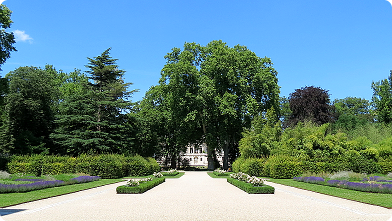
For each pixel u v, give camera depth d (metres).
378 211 10.16
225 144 43.75
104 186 19.16
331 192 15.44
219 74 40.56
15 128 40.28
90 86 37.09
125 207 10.89
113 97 36.50
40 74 44.69
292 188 18.17
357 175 21.08
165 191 16.53
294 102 48.56
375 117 59.97
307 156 26.52
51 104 47.50
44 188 16.86
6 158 26.81
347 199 13.18
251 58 41.81
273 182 22.80
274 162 26.47
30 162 26.14
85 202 12.12
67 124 34.69
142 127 43.44
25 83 41.28
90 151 31.23
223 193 15.62
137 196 14.23
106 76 38.06
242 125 41.75
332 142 27.50
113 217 9.01
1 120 41.12
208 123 42.28
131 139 36.03
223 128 41.38
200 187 19.02
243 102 40.09
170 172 33.34
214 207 10.98
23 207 10.75
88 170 26.28
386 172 27.14
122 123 35.38
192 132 45.66
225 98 38.06
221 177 29.67
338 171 25.39
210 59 41.41
